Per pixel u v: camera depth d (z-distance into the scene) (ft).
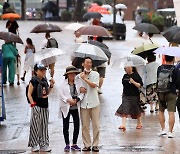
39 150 91.61
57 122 115.34
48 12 411.13
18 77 161.27
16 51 160.45
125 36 294.66
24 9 412.98
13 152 91.61
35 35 286.25
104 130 108.17
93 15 259.80
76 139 92.17
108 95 145.79
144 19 356.59
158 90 100.78
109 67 193.06
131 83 106.93
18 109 129.39
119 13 366.22
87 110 91.25
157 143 97.04
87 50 97.86
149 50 122.52
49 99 138.72
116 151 90.99
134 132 106.32
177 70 99.40
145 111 126.52
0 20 330.54
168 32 137.08
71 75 91.09
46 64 98.94
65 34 300.20
